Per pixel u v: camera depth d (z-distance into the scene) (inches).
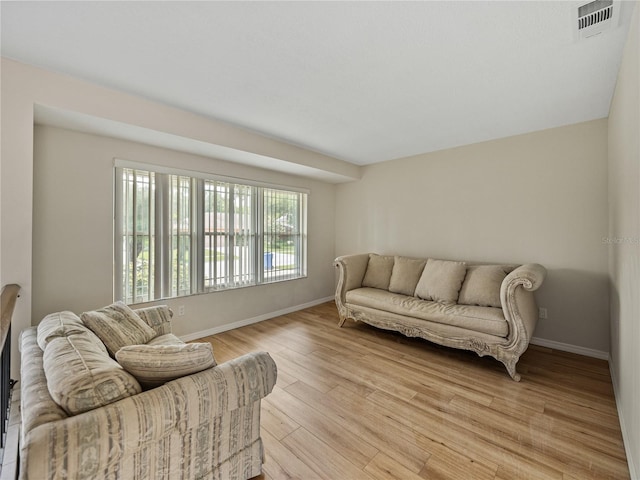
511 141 127.0
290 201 171.6
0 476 50.1
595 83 82.8
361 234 185.8
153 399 41.6
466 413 74.9
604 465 57.9
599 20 58.1
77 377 40.6
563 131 114.8
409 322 118.6
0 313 47.6
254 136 123.6
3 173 72.1
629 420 61.3
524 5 54.0
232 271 141.1
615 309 88.2
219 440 49.4
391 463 58.6
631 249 62.6
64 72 77.7
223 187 137.7
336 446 63.3
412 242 160.6
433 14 56.1
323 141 135.0
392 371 97.8
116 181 104.9
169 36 63.0
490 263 133.1
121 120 88.0
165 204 117.5
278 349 116.4
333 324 148.8
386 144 139.6
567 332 115.0
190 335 125.9
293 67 75.0
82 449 34.7
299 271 177.8
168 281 118.5
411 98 92.2
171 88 86.1
